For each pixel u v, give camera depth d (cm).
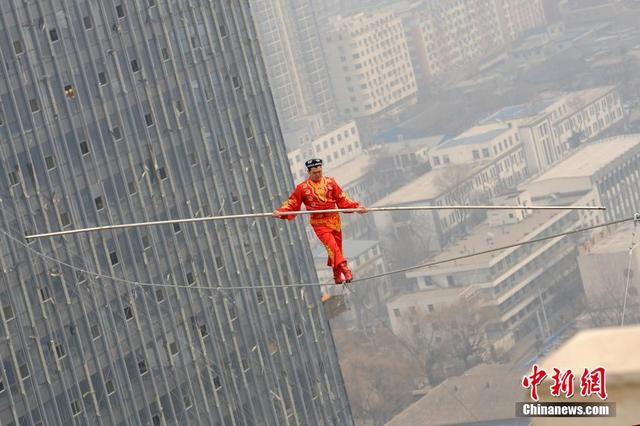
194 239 11725
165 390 11512
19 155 10331
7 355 10281
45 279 10525
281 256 12500
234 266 12088
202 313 11812
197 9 11612
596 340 787
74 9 10600
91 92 10775
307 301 12738
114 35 10900
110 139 10944
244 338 12181
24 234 10375
